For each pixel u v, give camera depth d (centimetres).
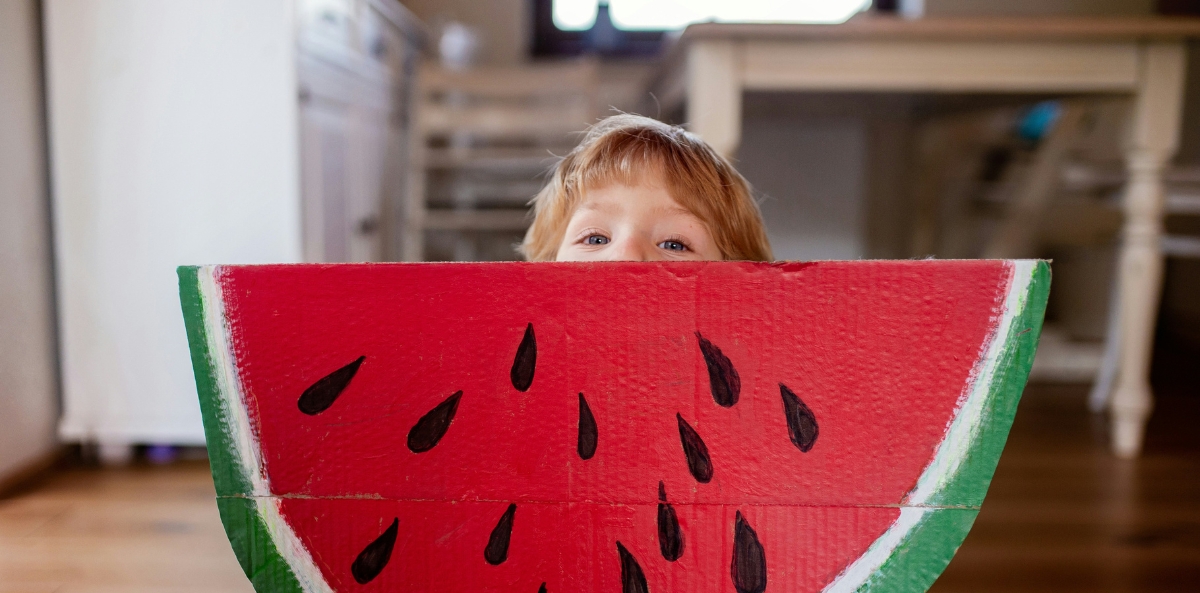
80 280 147
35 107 144
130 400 149
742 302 45
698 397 45
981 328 44
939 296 44
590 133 79
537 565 46
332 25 171
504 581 46
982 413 44
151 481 139
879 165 291
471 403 45
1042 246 248
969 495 44
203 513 124
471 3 301
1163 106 152
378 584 46
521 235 283
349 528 46
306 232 151
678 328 45
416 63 271
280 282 45
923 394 44
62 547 111
